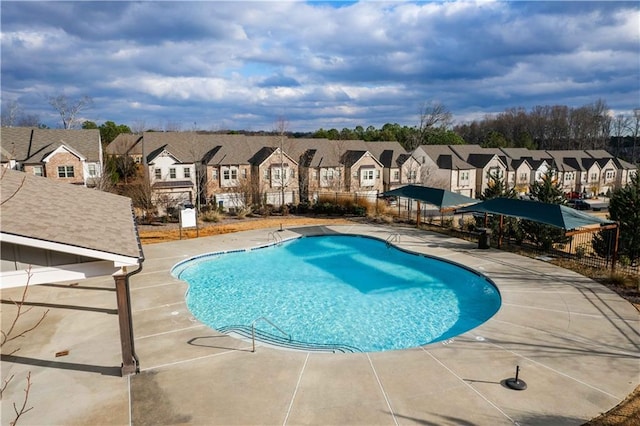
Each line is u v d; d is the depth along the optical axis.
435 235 26.94
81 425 8.30
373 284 18.88
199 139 49.94
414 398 9.17
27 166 39.41
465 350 11.46
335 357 11.10
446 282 19.03
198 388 9.58
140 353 11.28
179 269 20.45
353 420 8.41
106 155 49.53
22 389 9.52
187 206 34.91
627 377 10.01
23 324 12.96
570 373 10.20
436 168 62.59
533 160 69.69
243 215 34.56
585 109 111.62
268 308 16.08
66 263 9.16
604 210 52.19
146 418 8.50
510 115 122.56
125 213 13.49
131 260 9.13
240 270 20.95
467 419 8.43
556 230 22.38
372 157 53.38
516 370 9.80
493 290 17.08
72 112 71.62
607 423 8.29
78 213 11.44
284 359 10.98
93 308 14.30
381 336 13.73
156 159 44.97
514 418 8.45
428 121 78.19
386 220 32.19
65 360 10.84
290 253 24.23
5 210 9.82
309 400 9.11
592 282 17.06
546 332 12.52
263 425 8.27
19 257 8.84
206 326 13.11
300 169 51.47
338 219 33.84
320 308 16.08
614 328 12.76
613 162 75.12
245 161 47.56
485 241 22.83
